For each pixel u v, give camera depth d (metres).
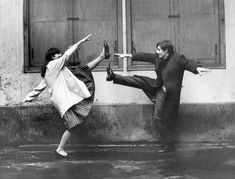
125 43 6.14
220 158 5.37
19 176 4.73
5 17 6.06
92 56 6.20
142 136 6.06
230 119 6.04
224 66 6.09
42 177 4.69
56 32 6.18
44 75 5.34
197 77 6.06
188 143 6.06
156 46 5.64
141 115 6.04
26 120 6.07
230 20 6.05
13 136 6.08
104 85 6.08
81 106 5.28
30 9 6.16
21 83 6.08
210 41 6.14
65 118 5.26
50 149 5.93
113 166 5.08
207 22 6.14
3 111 6.06
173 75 5.43
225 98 6.07
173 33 6.16
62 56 5.32
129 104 6.07
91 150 5.85
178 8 6.16
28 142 6.09
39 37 6.18
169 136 5.94
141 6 6.16
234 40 6.05
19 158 5.50
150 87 5.59
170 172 4.81
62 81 5.30
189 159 5.35
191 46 6.16
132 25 6.17
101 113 6.05
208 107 6.04
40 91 5.42
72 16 6.18
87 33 6.19
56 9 6.18
